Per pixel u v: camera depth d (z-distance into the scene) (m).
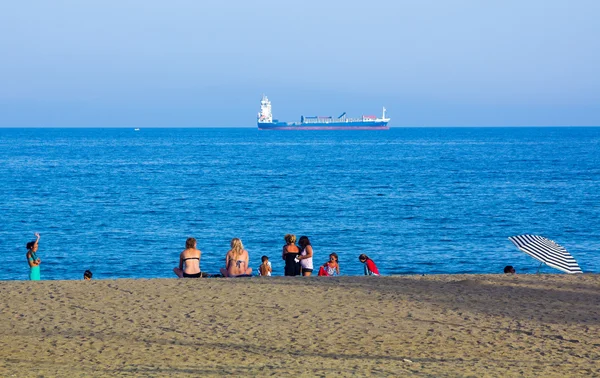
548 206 188.12
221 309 45.12
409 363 33.56
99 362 33.53
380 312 44.53
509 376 31.36
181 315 43.50
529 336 39.09
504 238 136.50
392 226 151.00
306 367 32.72
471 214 171.00
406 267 109.25
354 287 52.50
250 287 52.28
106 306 45.81
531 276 58.12
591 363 33.88
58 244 126.94
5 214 165.88
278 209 179.12
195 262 60.06
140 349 36.06
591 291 51.72
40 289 51.16
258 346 36.78
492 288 52.41
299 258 64.94
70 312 44.09
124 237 135.25
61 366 32.66
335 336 38.84
